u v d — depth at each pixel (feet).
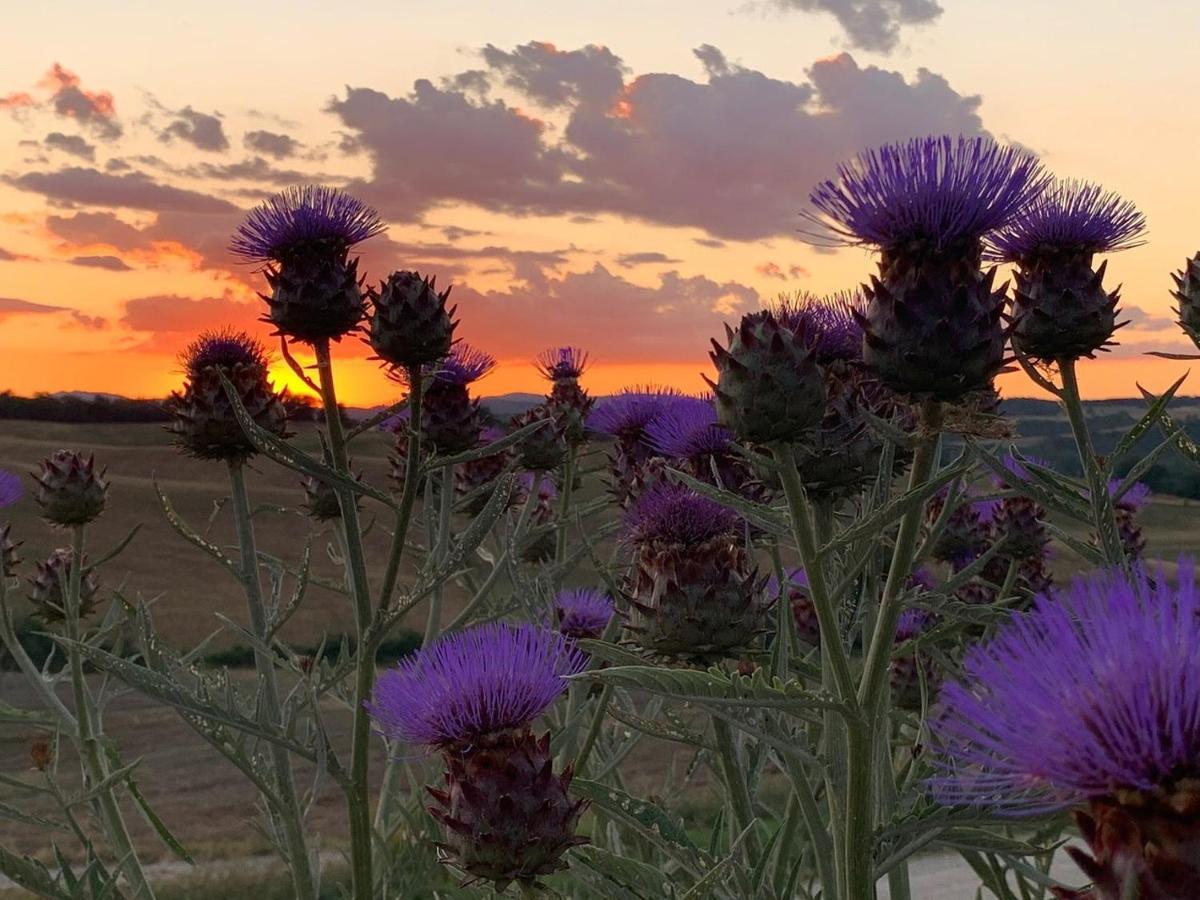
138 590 2.10
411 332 2.13
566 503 3.36
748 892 1.50
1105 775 0.82
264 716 2.17
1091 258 1.88
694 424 2.11
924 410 1.44
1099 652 0.87
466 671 1.71
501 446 2.12
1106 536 1.63
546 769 1.65
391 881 2.36
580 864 1.61
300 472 2.05
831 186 1.47
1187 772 0.80
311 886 2.14
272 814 2.45
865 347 1.46
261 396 2.45
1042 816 0.94
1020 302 1.90
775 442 1.37
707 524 1.80
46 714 2.61
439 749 1.72
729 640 1.76
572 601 2.63
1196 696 0.81
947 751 0.90
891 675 2.35
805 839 2.28
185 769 7.38
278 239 2.23
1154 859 0.80
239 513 2.38
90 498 2.72
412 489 2.11
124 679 1.83
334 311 2.23
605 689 2.12
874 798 1.53
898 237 1.42
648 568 1.81
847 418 1.79
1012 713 0.87
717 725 1.61
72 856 5.36
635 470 2.53
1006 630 0.96
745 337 1.37
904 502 1.22
